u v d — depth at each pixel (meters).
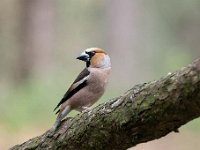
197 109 3.81
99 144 4.44
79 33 29.19
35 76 20.64
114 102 4.28
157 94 3.94
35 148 4.95
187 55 23.34
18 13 22.22
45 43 21.95
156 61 24.70
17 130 13.98
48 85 17.33
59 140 4.73
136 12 23.80
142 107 4.02
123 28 23.53
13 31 23.53
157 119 3.98
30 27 21.91
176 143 13.89
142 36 24.48
